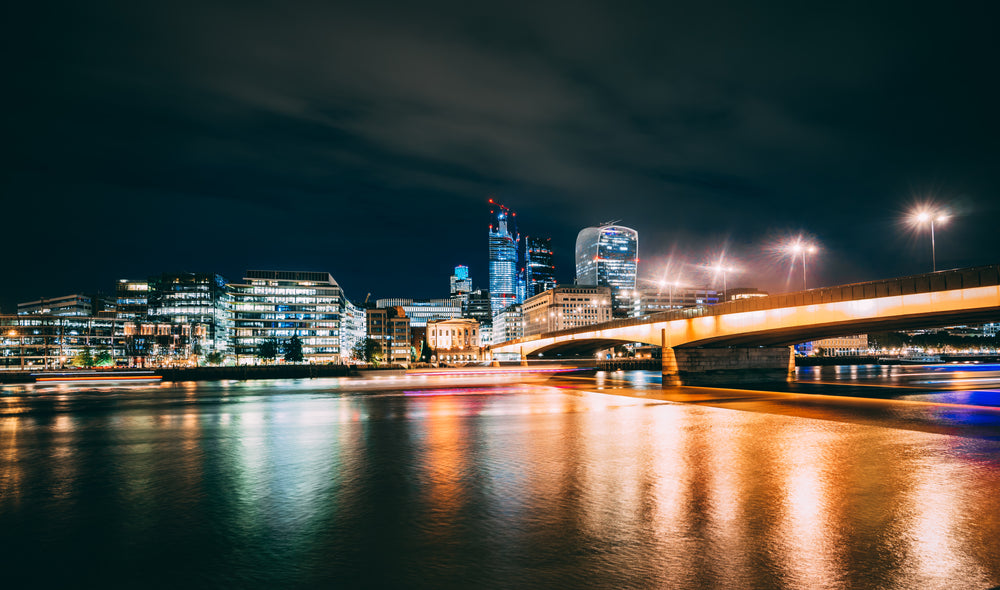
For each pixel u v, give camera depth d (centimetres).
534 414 4184
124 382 11625
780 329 6431
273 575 1134
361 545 1303
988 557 1173
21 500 1764
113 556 1257
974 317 5138
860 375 11444
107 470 2227
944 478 1917
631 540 1302
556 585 1055
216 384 10331
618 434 3058
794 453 2433
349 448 2683
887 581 1055
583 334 11906
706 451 2497
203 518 1541
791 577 1077
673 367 8294
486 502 1652
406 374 13812
